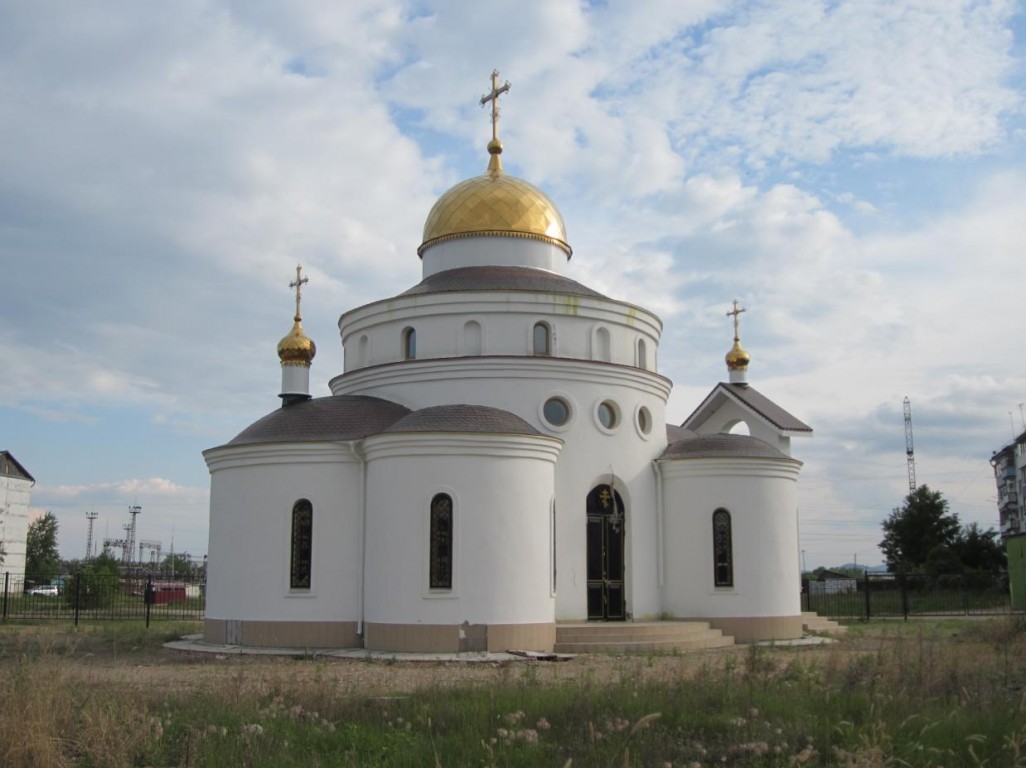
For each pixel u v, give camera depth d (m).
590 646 25.06
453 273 31.42
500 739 12.28
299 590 25.97
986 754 11.73
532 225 32.09
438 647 24.03
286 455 26.48
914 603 49.19
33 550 97.25
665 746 12.34
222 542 27.23
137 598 54.75
